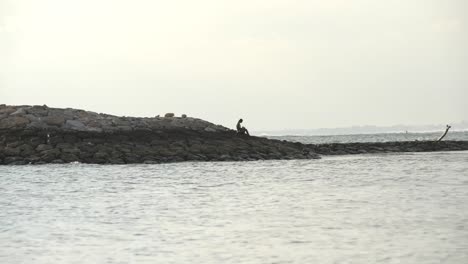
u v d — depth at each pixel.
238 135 111.62
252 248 29.84
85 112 111.31
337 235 32.31
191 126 114.81
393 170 73.62
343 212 39.94
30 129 100.31
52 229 35.22
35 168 82.38
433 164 82.88
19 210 43.16
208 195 51.59
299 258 27.72
